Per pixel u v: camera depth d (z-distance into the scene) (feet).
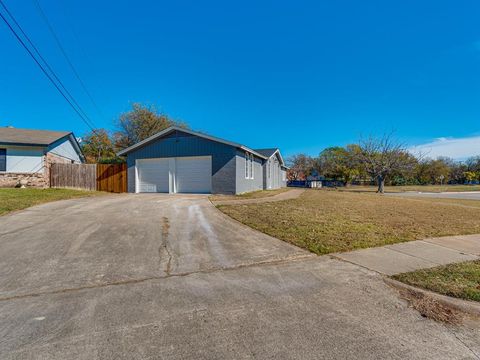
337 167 133.08
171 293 10.58
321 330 8.15
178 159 52.47
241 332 8.03
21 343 7.42
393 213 31.14
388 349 7.31
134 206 32.19
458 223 25.45
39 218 24.27
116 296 10.32
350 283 11.53
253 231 20.44
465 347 7.45
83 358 6.82
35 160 53.72
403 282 11.53
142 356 6.93
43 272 12.54
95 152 113.60
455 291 10.55
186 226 21.91
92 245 16.60
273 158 84.99
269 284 11.44
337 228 21.54
